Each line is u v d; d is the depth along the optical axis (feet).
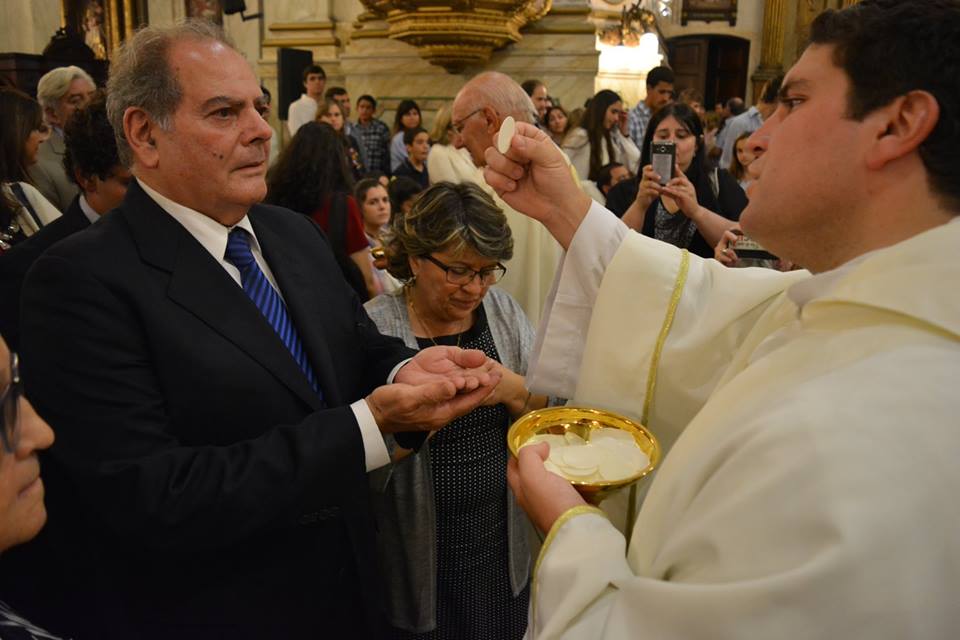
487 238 5.18
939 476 1.86
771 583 1.87
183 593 4.04
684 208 8.91
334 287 4.93
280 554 4.27
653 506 2.64
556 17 25.71
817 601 1.82
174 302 3.91
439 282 5.36
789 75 2.66
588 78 25.64
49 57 24.41
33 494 2.52
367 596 4.67
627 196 10.51
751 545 1.99
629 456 3.38
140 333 3.81
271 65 28.89
